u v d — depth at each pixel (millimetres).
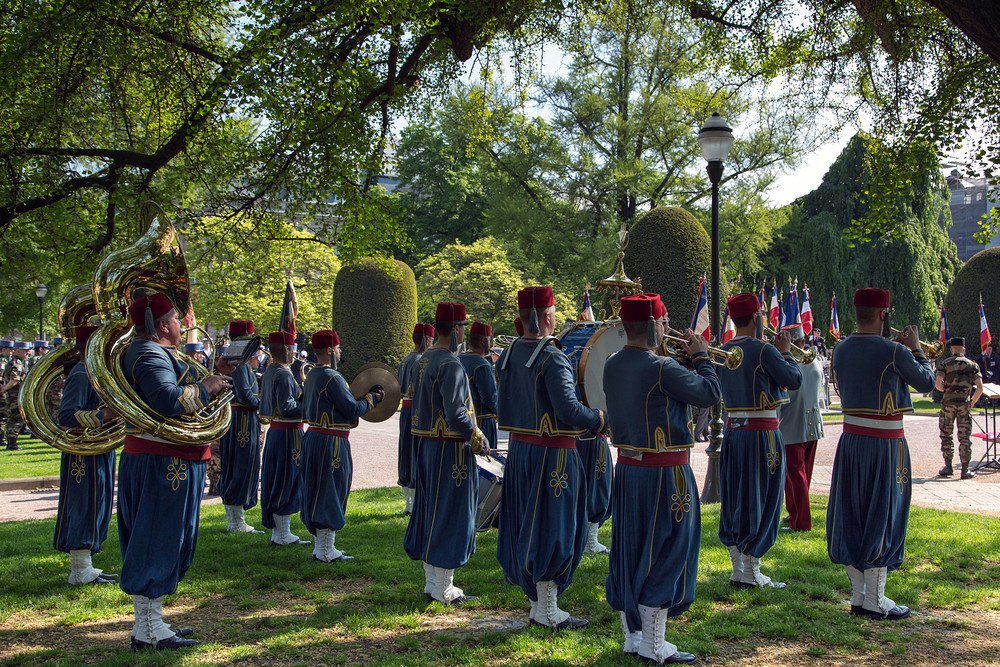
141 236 4848
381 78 10289
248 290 25953
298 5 9172
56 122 9227
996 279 24578
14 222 10969
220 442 8039
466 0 9719
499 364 5312
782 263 41594
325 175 9906
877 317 5488
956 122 8523
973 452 14352
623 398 4445
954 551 6719
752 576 5793
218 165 10539
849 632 4895
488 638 4785
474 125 16203
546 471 4973
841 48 9969
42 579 6164
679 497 4359
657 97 31250
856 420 5328
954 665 4371
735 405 5859
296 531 8266
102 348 4562
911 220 36406
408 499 8859
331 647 4680
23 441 16812
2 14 8805
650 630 4355
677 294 17375
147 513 4570
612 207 33812
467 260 30844
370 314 25000
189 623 5176
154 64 9836
